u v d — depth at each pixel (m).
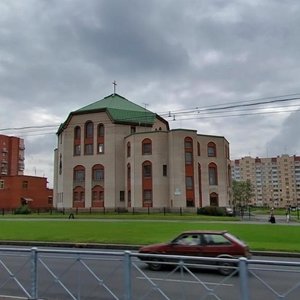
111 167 61.66
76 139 65.19
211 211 54.00
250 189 124.44
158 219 40.75
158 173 57.62
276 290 5.98
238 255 12.69
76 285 8.18
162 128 68.31
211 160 63.06
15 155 113.00
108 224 32.09
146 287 7.33
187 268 6.69
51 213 58.88
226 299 6.25
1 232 26.55
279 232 25.48
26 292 7.90
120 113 63.44
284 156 151.50
